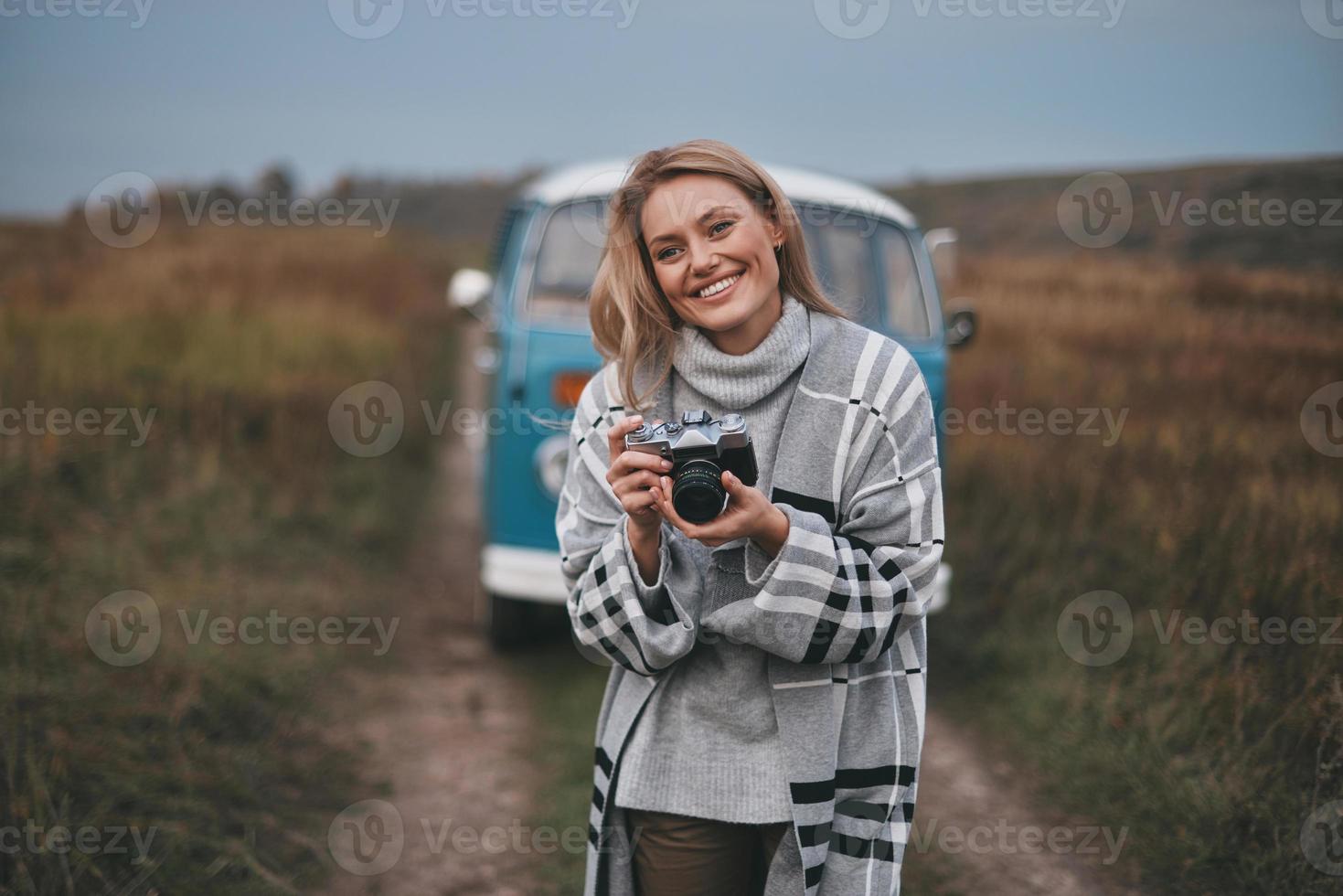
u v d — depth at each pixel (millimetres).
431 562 6125
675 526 1488
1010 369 6570
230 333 7793
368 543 5984
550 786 3426
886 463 1587
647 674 1615
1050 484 5184
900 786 1638
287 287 10500
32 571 4023
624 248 1668
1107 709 3596
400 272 14367
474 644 4844
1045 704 3834
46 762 2799
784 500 1601
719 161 1616
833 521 1618
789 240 1684
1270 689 3203
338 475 6715
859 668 1646
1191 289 7051
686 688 1646
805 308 1690
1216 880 2721
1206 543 4129
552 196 4449
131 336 7023
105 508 4930
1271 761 2975
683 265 1598
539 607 4762
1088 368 6434
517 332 4184
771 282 1620
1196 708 3344
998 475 5469
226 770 3133
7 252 9188
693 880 1633
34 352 6242
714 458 1481
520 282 4336
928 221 14578
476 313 5098
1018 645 4320
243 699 3611
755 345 1654
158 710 3291
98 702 3215
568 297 4273
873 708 1645
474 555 6352
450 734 3832
